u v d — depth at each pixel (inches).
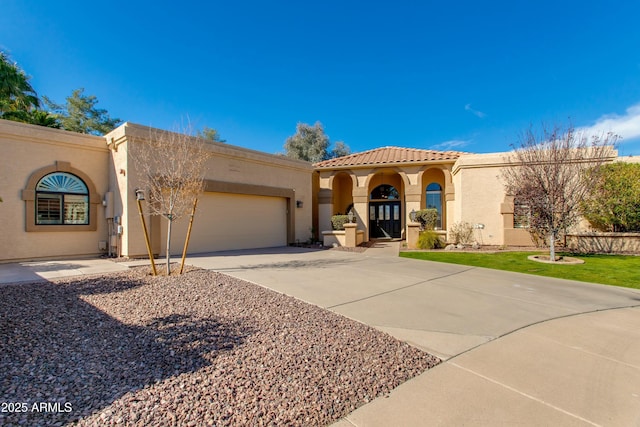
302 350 167.3
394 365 156.5
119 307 225.9
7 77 698.8
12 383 130.3
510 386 139.6
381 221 889.5
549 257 506.9
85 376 137.3
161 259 475.2
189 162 389.4
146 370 143.8
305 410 118.8
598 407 124.7
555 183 474.9
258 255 544.1
